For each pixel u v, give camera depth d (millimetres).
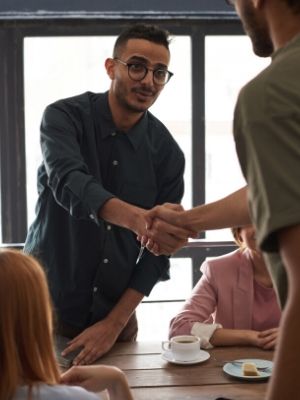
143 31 2238
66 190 2127
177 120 3646
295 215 775
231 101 3656
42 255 2301
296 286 769
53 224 2291
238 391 1777
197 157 3670
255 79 865
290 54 858
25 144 3590
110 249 2266
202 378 1885
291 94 816
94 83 3598
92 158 2291
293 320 764
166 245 2074
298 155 796
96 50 3564
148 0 3518
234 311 2355
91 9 3500
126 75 2217
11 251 1207
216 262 2422
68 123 2248
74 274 2283
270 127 817
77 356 2082
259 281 2359
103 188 2191
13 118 3570
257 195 832
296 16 887
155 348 2205
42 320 1173
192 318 2301
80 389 1194
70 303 2314
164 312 3689
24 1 3475
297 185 787
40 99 3582
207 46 3607
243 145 866
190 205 3691
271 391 786
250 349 2154
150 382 1855
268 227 799
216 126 3666
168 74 2287
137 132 2320
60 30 3523
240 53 3625
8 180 3590
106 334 2184
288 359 764
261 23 937
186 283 3654
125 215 2064
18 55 3529
